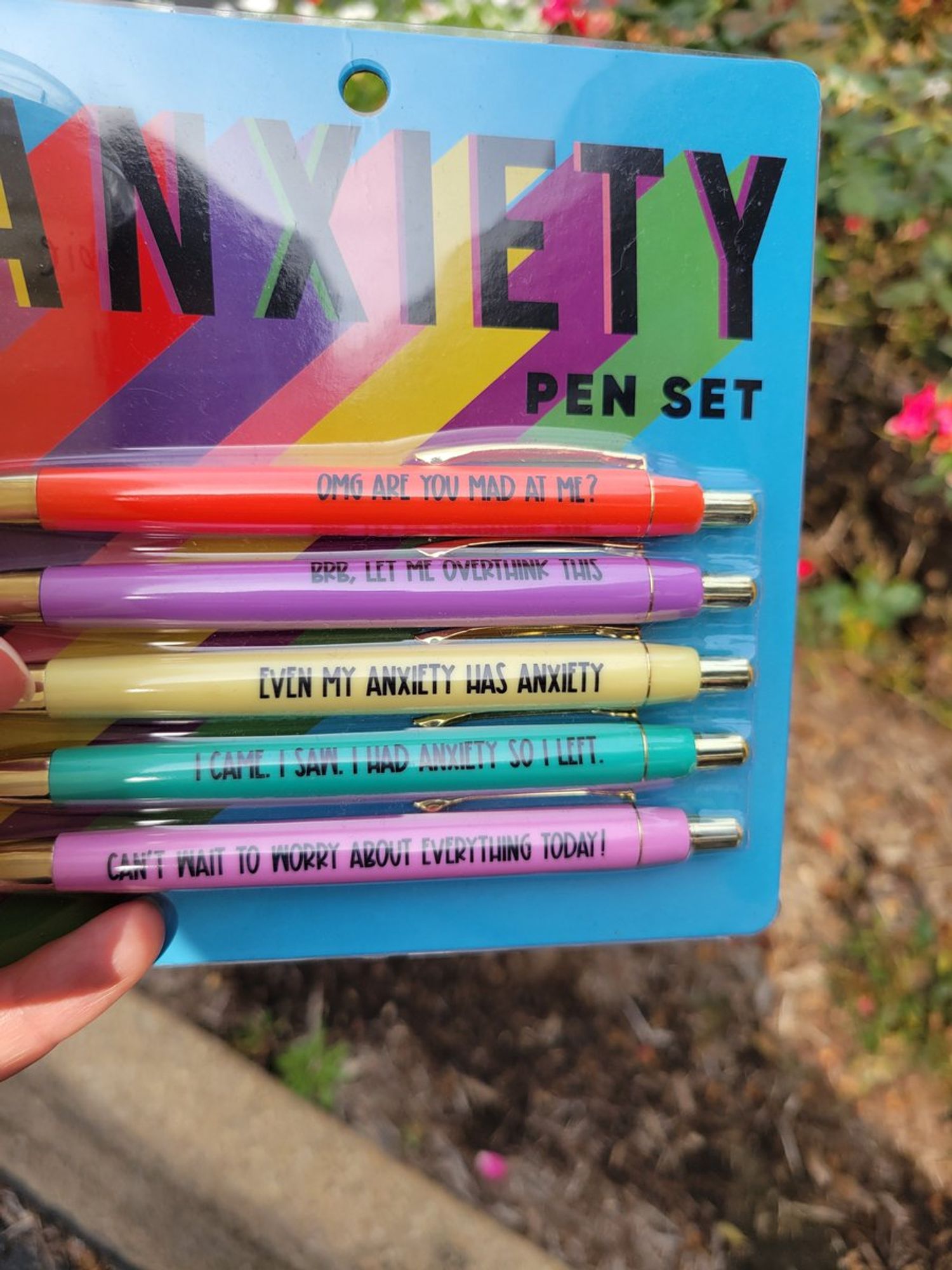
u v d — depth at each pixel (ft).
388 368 2.05
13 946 2.01
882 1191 3.52
